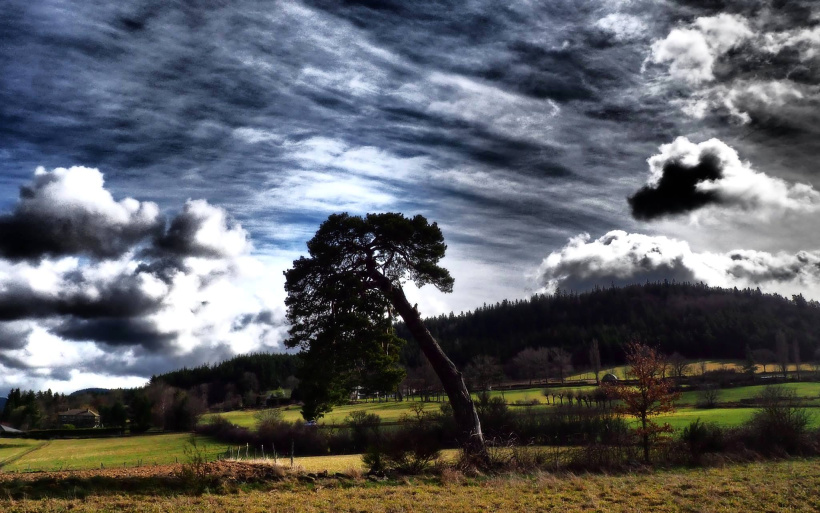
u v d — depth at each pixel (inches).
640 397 1156.5
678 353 5895.7
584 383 4439.0
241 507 575.5
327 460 1561.3
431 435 985.5
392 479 803.4
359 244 1069.1
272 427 2564.0
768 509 589.3
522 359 5959.6
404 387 4335.6
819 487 722.8
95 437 3644.2
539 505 608.1
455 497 654.5
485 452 959.0
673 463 1023.6
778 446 1146.0
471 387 4315.9
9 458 2620.6
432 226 1064.2
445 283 1068.5
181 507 572.4
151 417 3944.4
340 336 1008.9
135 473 797.2
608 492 690.8
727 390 3442.4
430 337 1089.4
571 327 7770.7
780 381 3905.0
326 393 1088.2
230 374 6875.0
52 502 579.2
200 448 2618.1
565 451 1008.2
